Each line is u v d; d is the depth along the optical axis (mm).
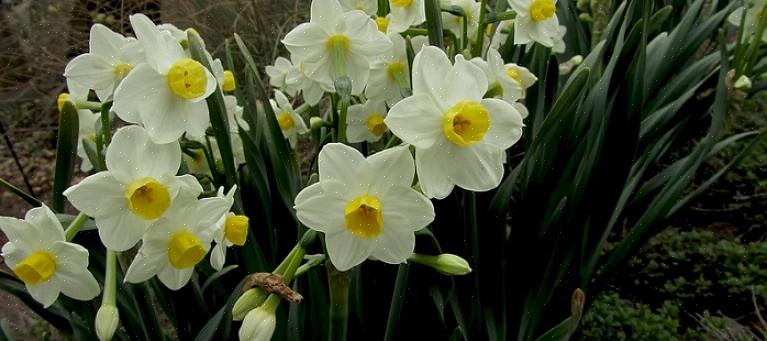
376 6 390
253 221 388
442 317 350
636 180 443
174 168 287
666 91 517
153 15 1146
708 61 508
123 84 279
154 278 357
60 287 291
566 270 413
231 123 378
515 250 405
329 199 274
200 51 329
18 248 286
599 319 563
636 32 404
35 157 1105
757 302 589
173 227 285
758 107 707
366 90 368
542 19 401
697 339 560
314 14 328
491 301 386
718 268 612
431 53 278
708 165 679
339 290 294
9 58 1151
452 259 292
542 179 395
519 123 281
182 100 289
